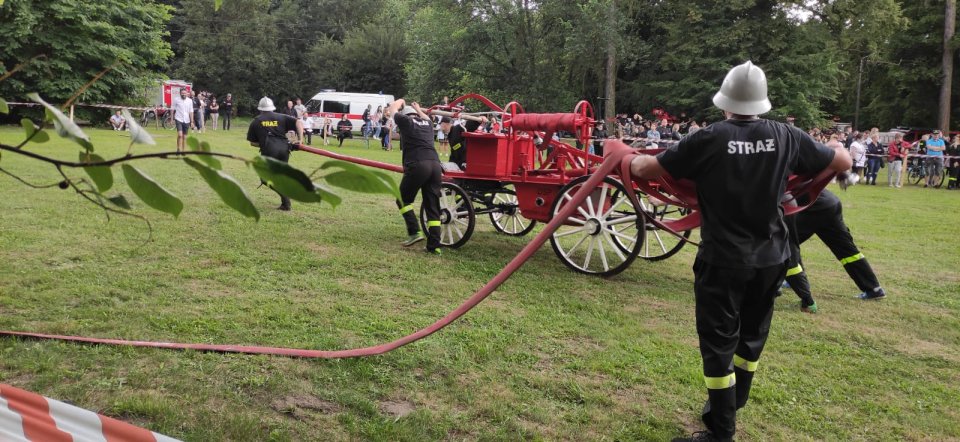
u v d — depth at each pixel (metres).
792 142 3.12
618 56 33.38
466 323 4.91
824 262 8.32
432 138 7.41
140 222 7.66
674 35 34.16
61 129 0.95
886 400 4.05
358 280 6.00
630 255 6.56
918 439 3.56
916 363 4.77
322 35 57.31
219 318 4.62
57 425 2.50
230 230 7.66
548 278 6.59
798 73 32.94
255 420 3.20
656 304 5.89
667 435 3.43
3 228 6.84
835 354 4.81
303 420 3.31
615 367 4.29
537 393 3.82
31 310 4.52
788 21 32.78
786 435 3.53
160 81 28.97
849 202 15.30
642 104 37.22
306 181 1.00
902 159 20.33
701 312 3.19
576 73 35.88
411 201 7.52
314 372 3.82
